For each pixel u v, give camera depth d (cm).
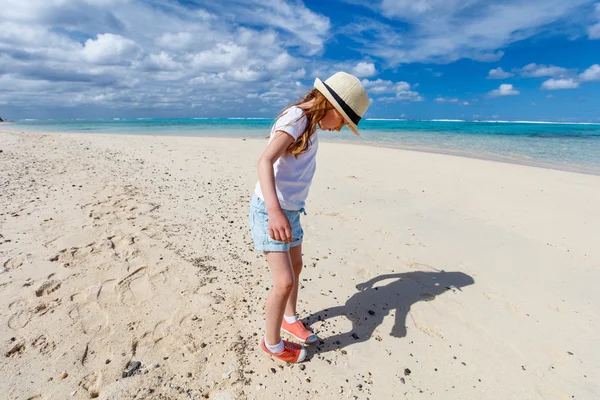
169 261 319
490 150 1256
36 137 1231
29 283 269
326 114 186
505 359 225
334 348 228
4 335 214
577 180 715
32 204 441
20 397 174
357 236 405
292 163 189
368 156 977
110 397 179
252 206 201
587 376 213
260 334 233
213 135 1730
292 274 194
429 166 844
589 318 268
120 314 242
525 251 379
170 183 585
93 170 648
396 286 303
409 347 232
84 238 353
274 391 191
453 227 443
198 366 204
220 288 282
